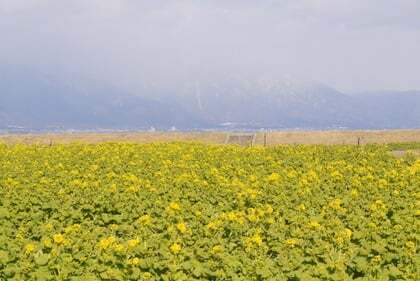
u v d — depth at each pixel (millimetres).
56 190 24781
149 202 22516
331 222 19344
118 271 14039
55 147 41344
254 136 80750
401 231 18562
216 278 14352
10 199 23312
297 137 82125
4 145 42562
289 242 16688
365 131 85438
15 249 15930
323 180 28062
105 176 28781
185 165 31828
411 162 35688
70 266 14500
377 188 26047
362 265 15258
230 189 25219
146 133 83188
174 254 15336
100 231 18609
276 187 25531
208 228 18297
